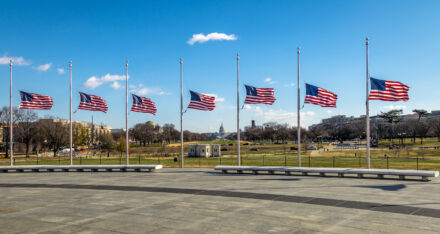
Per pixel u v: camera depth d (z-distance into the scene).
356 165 47.19
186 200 19.19
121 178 29.44
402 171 25.44
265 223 14.14
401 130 144.75
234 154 91.81
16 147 116.31
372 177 27.14
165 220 14.91
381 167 42.53
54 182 27.67
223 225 13.96
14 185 26.27
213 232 13.02
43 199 20.16
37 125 90.56
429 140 150.62
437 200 18.02
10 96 38.62
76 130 98.69
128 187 24.22
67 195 21.42
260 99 33.03
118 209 17.19
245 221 14.51
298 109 31.50
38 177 31.41
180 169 36.19
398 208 16.31
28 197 20.91
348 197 19.09
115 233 13.06
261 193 20.83
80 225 14.27
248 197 19.67
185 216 15.56
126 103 37.44
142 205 18.06
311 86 31.02
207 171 33.78
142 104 37.03
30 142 97.50
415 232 12.57
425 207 16.44
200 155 80.31
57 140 90.31
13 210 17.25
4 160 69.88
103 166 35.47
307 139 181.38
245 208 16.94
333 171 27.91
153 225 14.12
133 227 13.86
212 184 24.86
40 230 13.58
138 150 100.50
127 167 35.03
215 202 18.50
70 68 37.84
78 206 18.05
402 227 13.23
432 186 22.53
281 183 24.73
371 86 28.33
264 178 27.81
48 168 36.38
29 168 36.47
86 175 32.28
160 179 28.27
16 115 88.50
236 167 31.61
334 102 31.22
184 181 26.73
